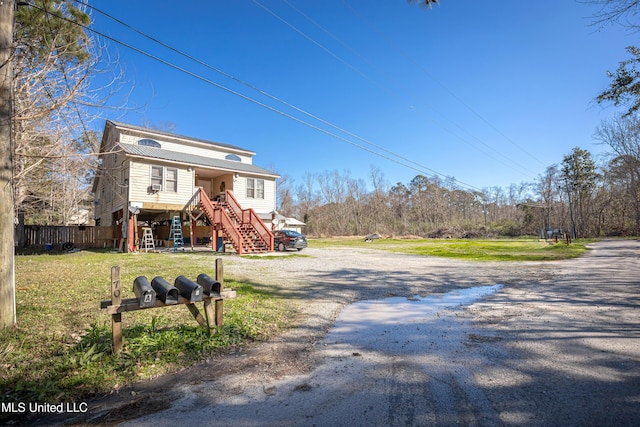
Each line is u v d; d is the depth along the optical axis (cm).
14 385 271
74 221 3362
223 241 1655
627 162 2956
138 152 1639
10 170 391
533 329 425
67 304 527
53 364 307
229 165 2009
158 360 323
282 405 248
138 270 912
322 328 444
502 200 5772
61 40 628
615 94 988
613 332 405
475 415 230
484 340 388
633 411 230
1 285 379
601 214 3756
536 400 248
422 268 1091
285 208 5775
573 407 237
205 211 1719
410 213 5581
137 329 396
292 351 360
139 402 256
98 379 284
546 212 4134
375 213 5456
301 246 1867
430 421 224
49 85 648
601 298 600
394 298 636
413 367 314
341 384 282
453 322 468
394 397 258
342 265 1154
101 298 570
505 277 891
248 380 291
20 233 1800
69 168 874
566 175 4000
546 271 999
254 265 1102
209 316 386
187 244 2216
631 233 3450
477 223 5153
